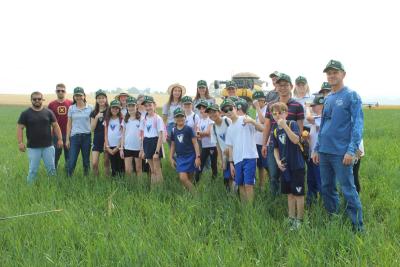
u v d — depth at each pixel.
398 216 6.75
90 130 11.33
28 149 10.55
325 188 7.13
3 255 5.66
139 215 7.20
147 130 10.06
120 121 11.02
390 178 9.58
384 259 5.12
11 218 6.96
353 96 6.65
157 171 10.02
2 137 23.05
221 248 5.58
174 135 9.38
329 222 6.43
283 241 5.88
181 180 9.22
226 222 6.81
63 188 9.32
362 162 11.77
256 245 5.82
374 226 6.57
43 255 5.57
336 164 6.76
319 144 7.09
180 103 11.62
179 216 7.03
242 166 8.05
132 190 9.11
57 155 12.19
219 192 8.84
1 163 13.49
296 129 7.20
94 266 5.29
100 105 11.20
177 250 5.59
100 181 9.90
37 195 8.65
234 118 8.20
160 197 8.49
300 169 7.13
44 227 6.57
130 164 10.72
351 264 5.07
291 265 5.09
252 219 6.67
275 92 10.15
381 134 21.56
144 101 10.07
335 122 6.77
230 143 8.41
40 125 10.52
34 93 10.39
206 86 11.52
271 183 8.74
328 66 6.74
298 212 7.16
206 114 10.65
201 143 10.51
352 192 6.68
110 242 5.82
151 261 5.25
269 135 8.70
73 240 6.14
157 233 6.39
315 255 5.39
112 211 7.38
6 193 8.77
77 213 7.21
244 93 26.08
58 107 12.01
